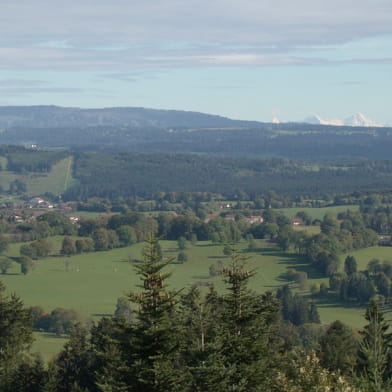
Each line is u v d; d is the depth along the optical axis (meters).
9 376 110.62
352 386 53.66
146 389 64.62
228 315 72.62
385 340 76.44
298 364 60.28
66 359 111.19
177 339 66.06
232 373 66.81
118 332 67.06
